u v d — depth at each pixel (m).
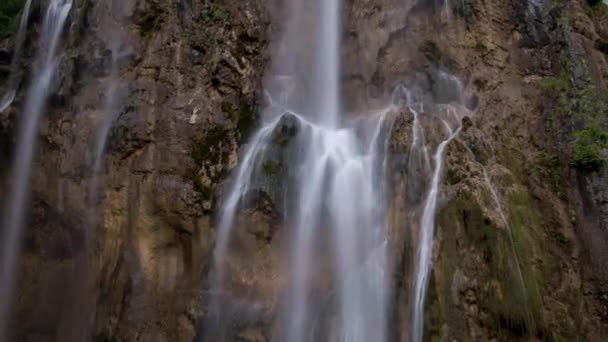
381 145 11.02
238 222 10.48
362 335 9.65
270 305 10.16
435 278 9.20
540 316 9.29
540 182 11.30
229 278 10.27
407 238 9.80
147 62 11.59
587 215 10.88
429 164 10.23
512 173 10.97
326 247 10.41
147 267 10.36
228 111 11.48
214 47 11.91
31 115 12.26
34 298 11.84
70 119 11.70
